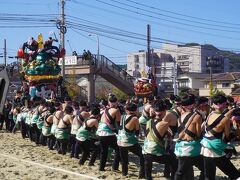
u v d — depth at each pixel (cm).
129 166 1222
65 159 1353
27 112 1988
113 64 4003
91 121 1214
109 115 1111
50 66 2419
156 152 909
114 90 6175
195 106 852
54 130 1516
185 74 8362
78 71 3962
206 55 10481
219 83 7212
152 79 2059
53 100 1889
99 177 1043
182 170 805
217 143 771
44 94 2392
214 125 774
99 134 1119
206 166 785
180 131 808
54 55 2455
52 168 1188
